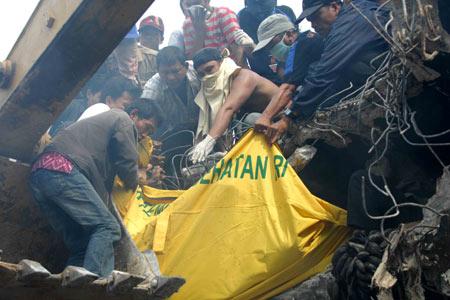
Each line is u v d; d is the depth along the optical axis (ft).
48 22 15.11
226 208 18.12
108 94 22.04
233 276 17.37
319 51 19.67
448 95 15.38
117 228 16.29
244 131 21.57
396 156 16.72
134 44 26.11
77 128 17.02
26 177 16.87
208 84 22.03
